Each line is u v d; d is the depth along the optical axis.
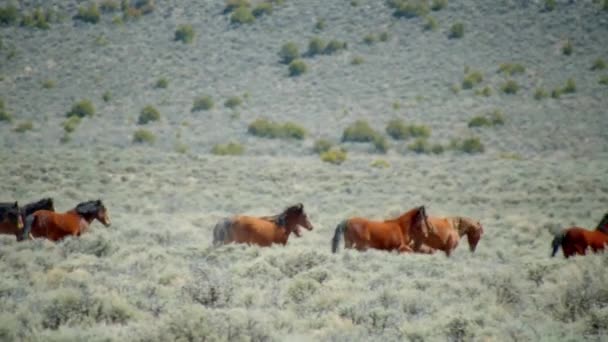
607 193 47.88
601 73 114.62
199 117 102.38
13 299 12.80
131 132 94.75
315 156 82.06
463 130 94.19
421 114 101.75
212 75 119.44
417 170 60.16
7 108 106.06
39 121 100.88
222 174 53.47
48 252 17.98
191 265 17.30
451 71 117.50
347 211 37.31
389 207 39.97
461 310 12.54
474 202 43.56
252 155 82.56
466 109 103.06
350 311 12.48
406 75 116.81
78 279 14.36
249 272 15.94
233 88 114.38
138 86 115.88
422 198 44.66
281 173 55.28
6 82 116.75
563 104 103.44
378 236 19.44
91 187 45.06
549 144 87.88
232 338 10.43
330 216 35.09
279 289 14.61
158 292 13.77
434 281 15.16
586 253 18.66
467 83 111.62
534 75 115.31
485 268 18.55
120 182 47.97
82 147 84.06
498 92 109.31
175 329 10.29
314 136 92.06
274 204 40.84
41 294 12.73
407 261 17.88
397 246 19.64
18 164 52.28
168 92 113.44
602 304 13.09
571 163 67.75
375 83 114.50
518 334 11.19
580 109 101.06
